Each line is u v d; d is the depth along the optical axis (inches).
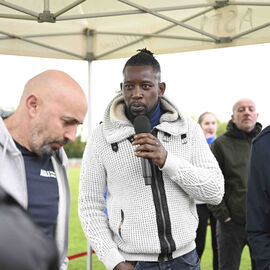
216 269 182.4
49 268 16.0
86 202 91.1
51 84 57.9
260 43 154.8
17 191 59.0
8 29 160.4
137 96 86.1
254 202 79.7
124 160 86.0
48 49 175.6
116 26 163.5
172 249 83.3
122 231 85.4
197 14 149.4
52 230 67.6
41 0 130.7
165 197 84.6
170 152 86.9
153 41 172.2
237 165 157.4
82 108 58.6
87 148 92.8
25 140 62.5
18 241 15.6
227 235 156.3
